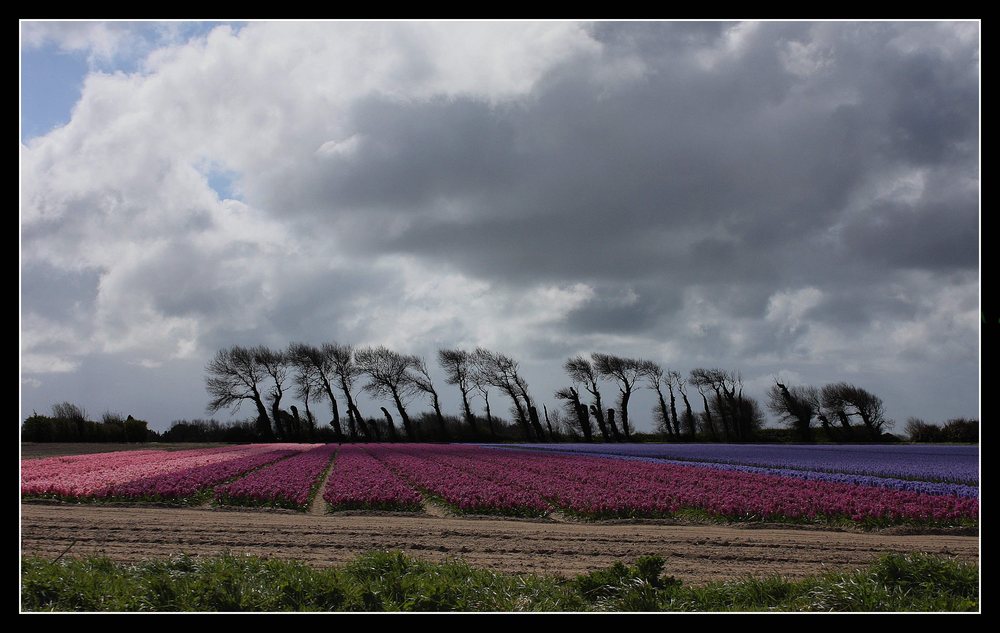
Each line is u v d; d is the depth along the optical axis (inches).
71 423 3176.7
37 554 507.8
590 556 526.6
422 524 685.3
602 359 3853.3
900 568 399.2
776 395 3590.1
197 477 1037.2
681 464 1512.1
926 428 3243.1
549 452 2214.6
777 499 794.8
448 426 3772.1
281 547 550.3
